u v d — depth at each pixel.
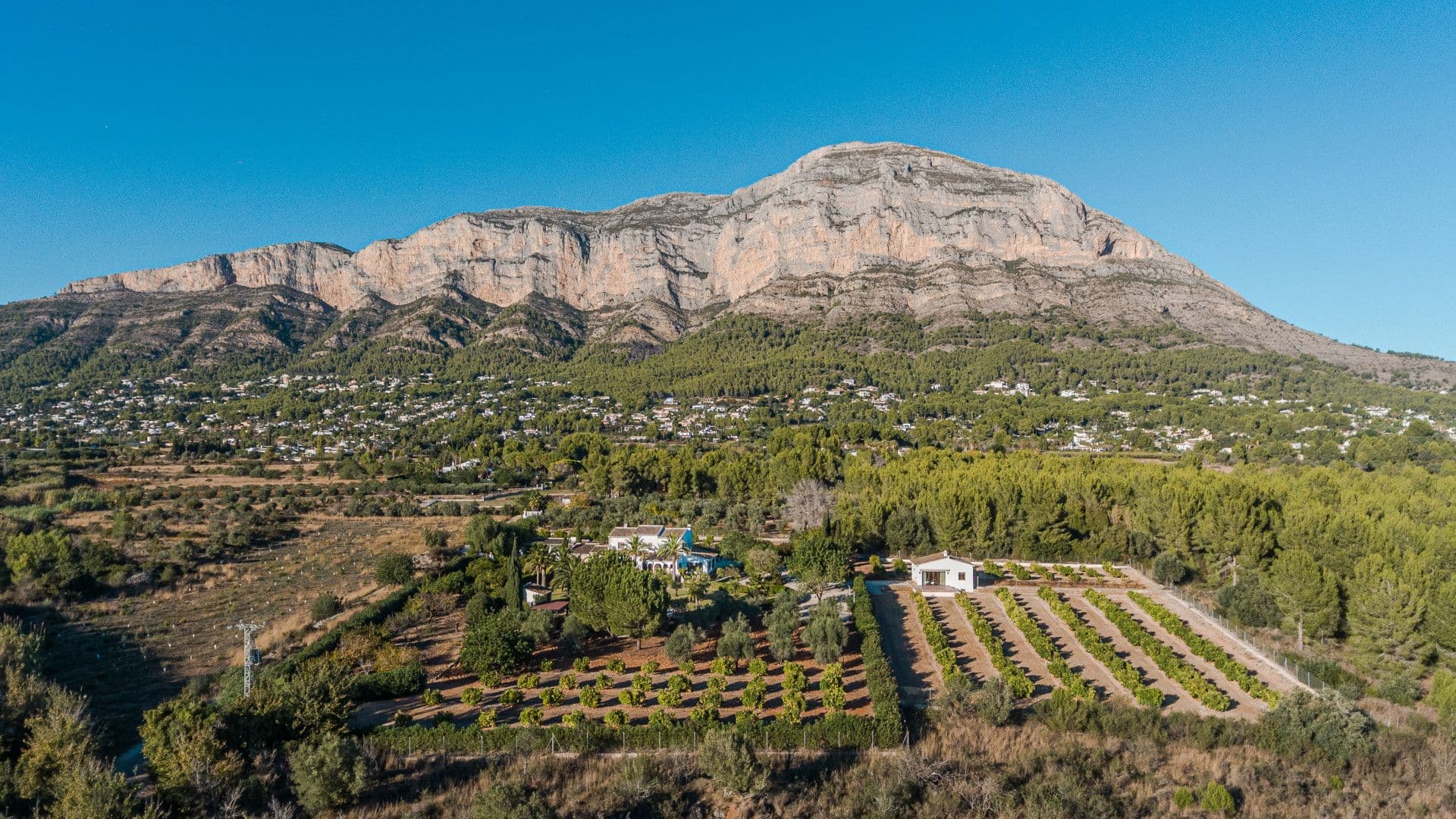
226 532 99.44
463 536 103.50
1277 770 43.12
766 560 81.81
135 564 83.88
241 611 72.12
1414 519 79.88
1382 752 43.97
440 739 43.22
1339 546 68.44
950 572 80.81
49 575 75.19
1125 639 64.31
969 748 44.81
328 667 48.88
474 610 68.00
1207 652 59.00
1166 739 45.75
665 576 79.38
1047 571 85.62
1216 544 77.31
